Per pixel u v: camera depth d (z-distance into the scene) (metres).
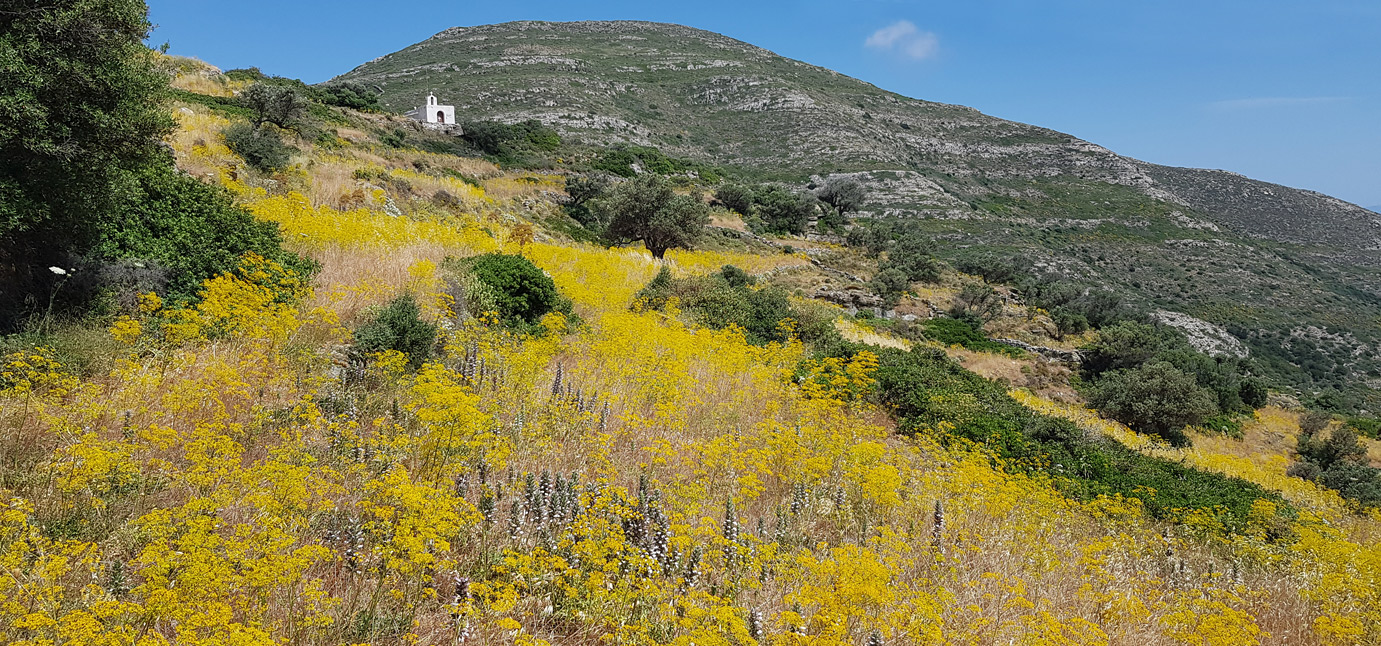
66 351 5.92
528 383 7.45
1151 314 61.81
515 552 4.34
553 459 6.13
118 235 7.54
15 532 3.54
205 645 2.88
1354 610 6.29
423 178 26.81
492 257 12.45
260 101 30.06
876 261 45.38
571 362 10.04
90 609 3.14
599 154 66.38
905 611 4.29
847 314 30.22
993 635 4.67
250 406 5.93
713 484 6.48
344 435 5.55
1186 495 10.35
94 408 4.97
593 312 14.01
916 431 11.23
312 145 29.69
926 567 5.63
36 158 6.32
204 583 3.12
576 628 4.04
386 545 4.00
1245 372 45.09
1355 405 45.44
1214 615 5.31
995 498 7.22
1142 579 6.60
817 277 35.31
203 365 6.29
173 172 8.84
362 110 54.31
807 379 10.77
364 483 4.70
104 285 7.13
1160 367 23.25
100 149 6.77
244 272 8.05
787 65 190.75
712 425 8.27
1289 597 6.87
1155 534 8.38
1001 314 36.94
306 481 4.33
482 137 55.91
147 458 4.77
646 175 32.97
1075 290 46.69
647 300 15.96
